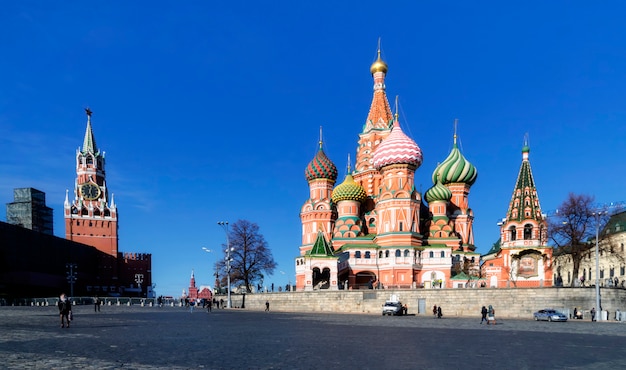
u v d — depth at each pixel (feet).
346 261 330.13
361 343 95.96
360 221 359.46
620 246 362.53
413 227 332.80
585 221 266.16
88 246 519.60
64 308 128.16
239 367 64.18
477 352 84.58
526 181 315.37
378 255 331.57
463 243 367.25
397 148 341.00
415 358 75.10
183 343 92.43
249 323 157.38
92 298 366.63
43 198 622.54
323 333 119.24
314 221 375.86
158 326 137.90
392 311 230.89
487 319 175.42
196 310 273.54
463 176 376.07
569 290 229.45
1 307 277.03
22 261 420.36
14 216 592.19
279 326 143.43
